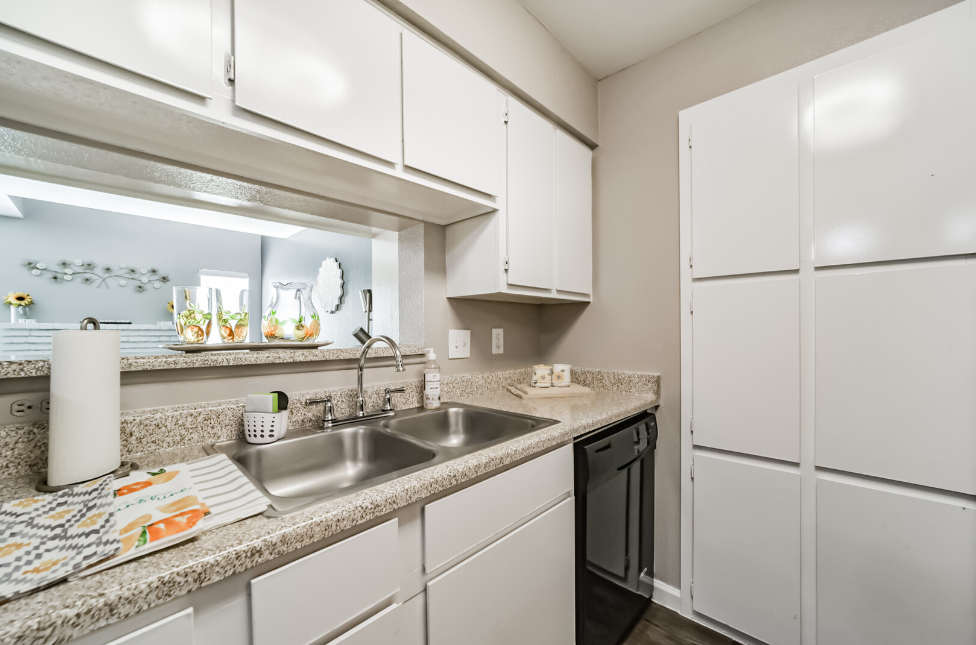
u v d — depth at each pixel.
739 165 1.42
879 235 1.15
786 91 1.32
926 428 1.09
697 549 1.52
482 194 1.32
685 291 1.57
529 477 1.01
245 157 0.94
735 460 1.43
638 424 1.47
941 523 1.07
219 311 1.10
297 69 0.86
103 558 0.47
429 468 0.81
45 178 0.98
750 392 1.39
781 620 1.32
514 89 1.43
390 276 1.67
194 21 0.73
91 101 0.70
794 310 1.30
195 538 0.54
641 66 1.74
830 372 1.23
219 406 1.00
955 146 1.05
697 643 1.41
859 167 1.18
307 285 1.30
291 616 0.58
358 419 1.22
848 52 1.23
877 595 1.16
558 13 1.48
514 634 0.96
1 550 0.48
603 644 1.28
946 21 1.08
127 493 0.66
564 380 1.70
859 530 1.19
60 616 0.40
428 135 1.12
